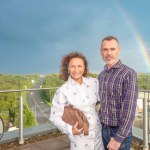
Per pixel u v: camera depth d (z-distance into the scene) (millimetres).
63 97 2545
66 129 2479
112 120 2498
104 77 2547
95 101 2615
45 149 4988
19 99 5191
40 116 5617
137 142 5105
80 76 2596
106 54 2535
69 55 2639
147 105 4707
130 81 2361
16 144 5211
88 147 2576
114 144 2391
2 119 5152
